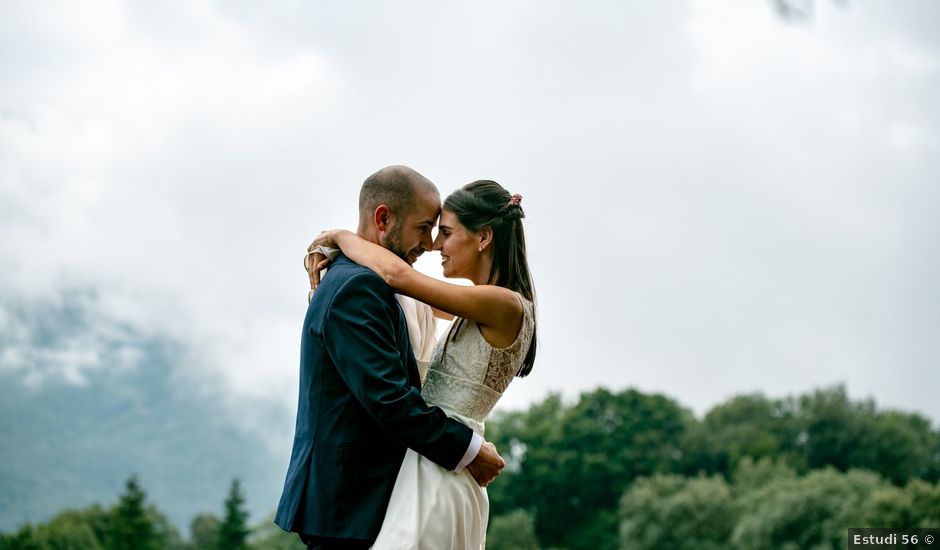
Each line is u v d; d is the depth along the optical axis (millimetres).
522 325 4055
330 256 4074
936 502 48000
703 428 87750
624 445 86188
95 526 81875
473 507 3869
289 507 3783
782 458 77750
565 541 81875
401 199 3982
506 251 4152
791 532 53594
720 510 63438
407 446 3695
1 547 77750
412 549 3648
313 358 3797
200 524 91938
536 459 85375
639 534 65688
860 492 53250
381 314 3730
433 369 4164
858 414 82250
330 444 3730
